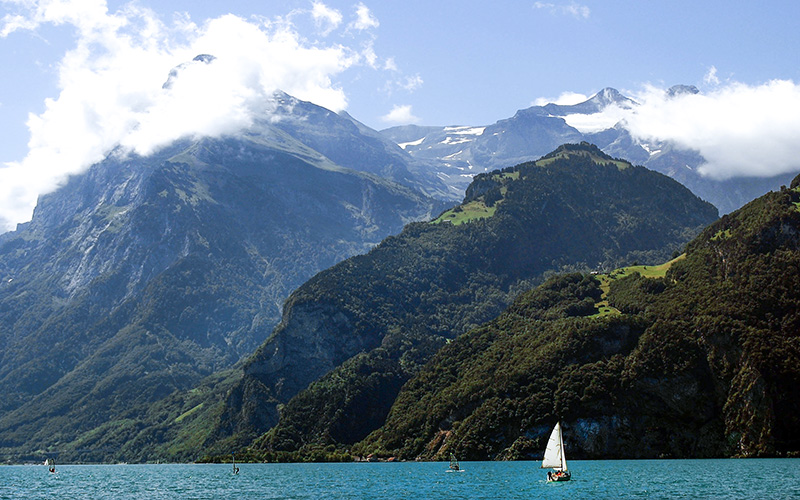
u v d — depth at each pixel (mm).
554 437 180375
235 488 192250
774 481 168875
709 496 149875
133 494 186625
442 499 157500
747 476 178625
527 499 153000
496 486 176000
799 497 146250
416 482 190375
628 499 148625
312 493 174250
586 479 182000
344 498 163250
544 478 189625
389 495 166375
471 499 156125
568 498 151875
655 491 157875
